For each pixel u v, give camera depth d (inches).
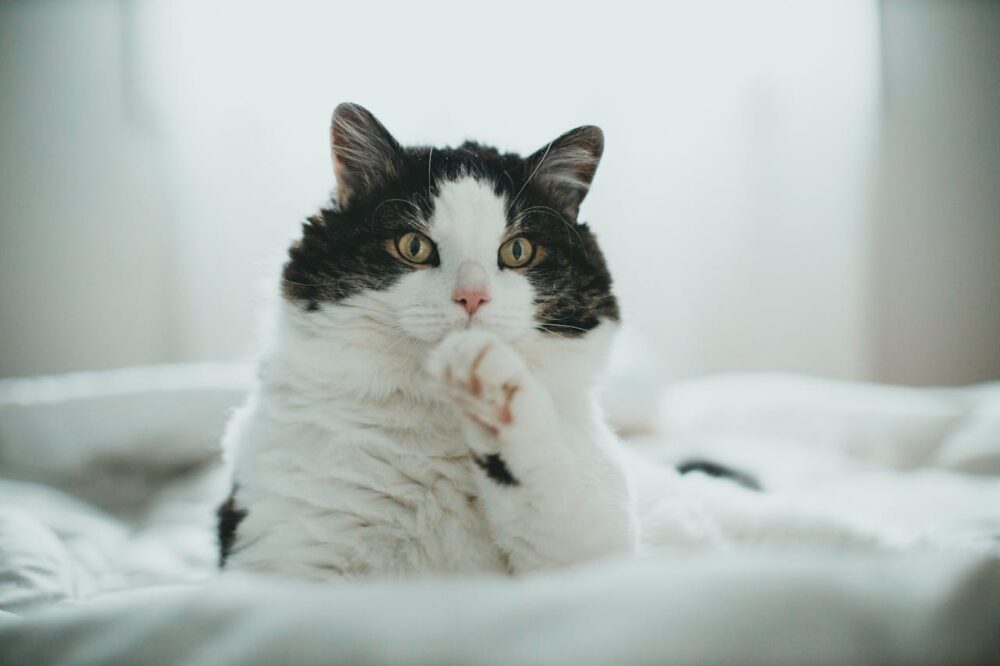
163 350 42.5
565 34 40.9
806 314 43.2
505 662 9.3
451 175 19.5
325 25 40.4
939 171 45.1
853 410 31.9
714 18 41.5
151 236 42.2
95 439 28.5
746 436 31.9
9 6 41.5
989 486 25.4
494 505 16.1
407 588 11.3
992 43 44.8
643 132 41.7
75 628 11.8
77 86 41.9
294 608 10.7
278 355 18.5
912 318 45.8
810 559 10.6
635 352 33.7
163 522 25.4
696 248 42.3
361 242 18.6
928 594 9.5
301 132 40.7
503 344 15.2
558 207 20.2
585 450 17.3
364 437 17.5
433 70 40.6
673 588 9.9
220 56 40.5
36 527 20.1
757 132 42.3
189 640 10.7
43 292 42.4
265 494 17.4
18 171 42.0
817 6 41.8
